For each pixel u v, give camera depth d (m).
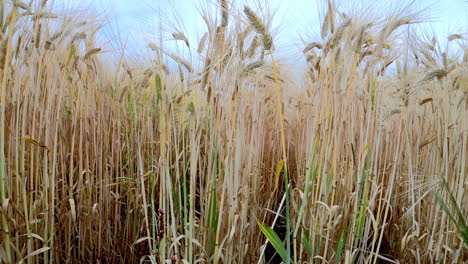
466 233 2.46
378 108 2.95
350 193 2.87
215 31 2.46
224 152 2.70
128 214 3.55
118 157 3.98
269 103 4.68
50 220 2.87
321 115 2.53
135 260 3.45
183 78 2.63
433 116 3.57
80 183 3.24
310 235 2.72
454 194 2.93
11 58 2.46
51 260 2.71
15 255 2.67
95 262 3.32
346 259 2.41
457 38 3.14
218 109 2.47
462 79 2.96
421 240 3.23
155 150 4.06
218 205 2.66
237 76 2.45
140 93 4.32
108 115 3.89
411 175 3.01
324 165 2.64
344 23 2.49
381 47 2.69
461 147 2.97
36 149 2.95
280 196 4.57
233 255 2.65
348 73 2.86
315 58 3.32
